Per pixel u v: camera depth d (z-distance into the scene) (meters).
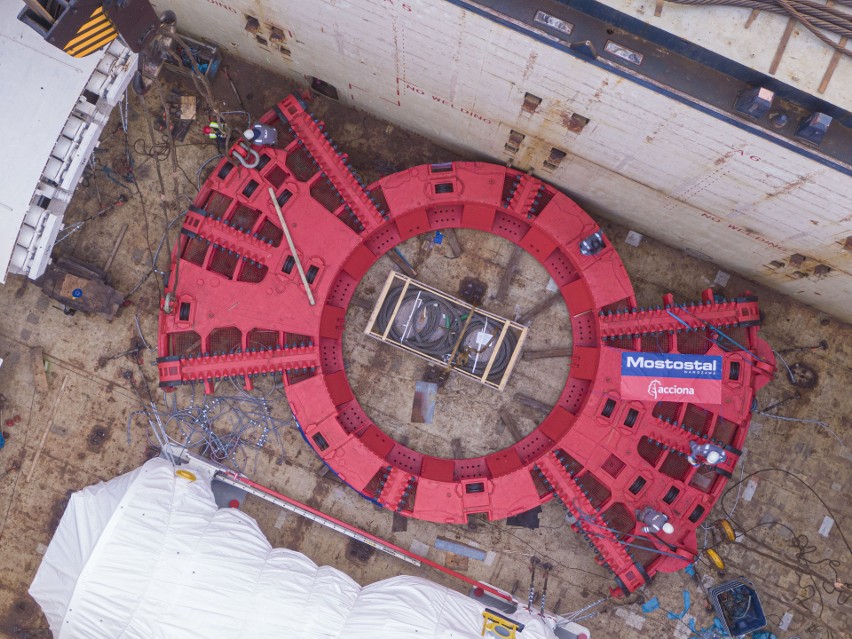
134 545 14.22
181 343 15.70
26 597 15.95
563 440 15.04
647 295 16.14
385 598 14.93
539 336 16.09
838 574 16.02
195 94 16.16
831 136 10.34
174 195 16.14
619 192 14.40
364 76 14.06
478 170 15.10
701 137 10.98
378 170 16.23
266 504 16.11
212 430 16.06
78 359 16.08
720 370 14.85
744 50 10.02
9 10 12.83
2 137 12.75
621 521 15.56
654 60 10.31
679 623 15.98
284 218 15.13
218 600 14.47
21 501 15.99
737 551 16.11
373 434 15.90
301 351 15.17
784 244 13.42
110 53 12.90
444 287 16.12
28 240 13.29
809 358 16.11
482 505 15.10
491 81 11.93
